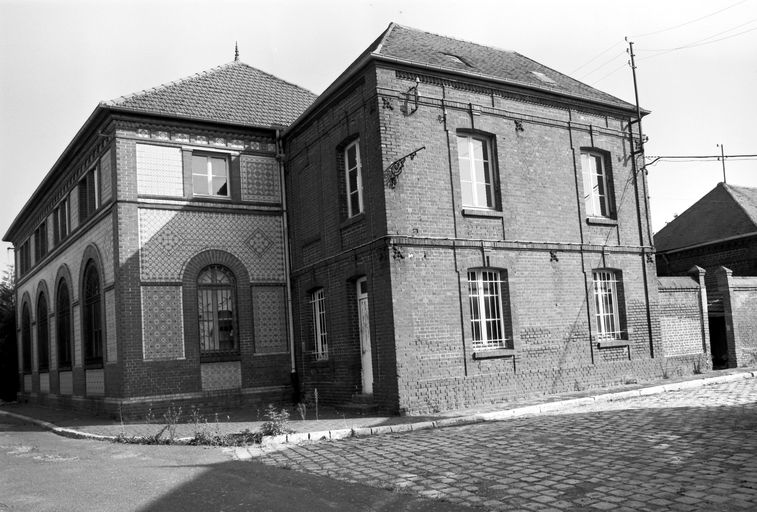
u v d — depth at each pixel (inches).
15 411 909.2
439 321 564.1
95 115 665.6
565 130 682.8
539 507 251.6
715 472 286.7
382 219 556.4
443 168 590.9
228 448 434.0
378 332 558.3
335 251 630.5
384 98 567.5
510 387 592.7
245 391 677.9
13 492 323.9
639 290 709.3
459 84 613.3
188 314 660.7
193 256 672.4
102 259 696.4
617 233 705.0
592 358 655.1
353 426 478.0
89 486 328.2
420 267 561.9
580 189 682.2
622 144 729.6
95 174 735.1
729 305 800.3
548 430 427.8
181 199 671.8
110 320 670.5
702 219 1074.7
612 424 434.3
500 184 623.5
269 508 269.3
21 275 1193.4
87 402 748.6
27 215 1099.9
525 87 646.5
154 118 665.6
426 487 291.7
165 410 635.5
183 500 289.4
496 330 606.5
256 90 784.9
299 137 706.2
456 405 558.6
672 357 733.9
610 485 276.2
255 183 719.1
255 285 702.5
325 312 653.3
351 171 623.8
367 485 301.4
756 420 412.2
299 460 376.2
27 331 1143.0
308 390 682.2
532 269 629.3
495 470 317.4
